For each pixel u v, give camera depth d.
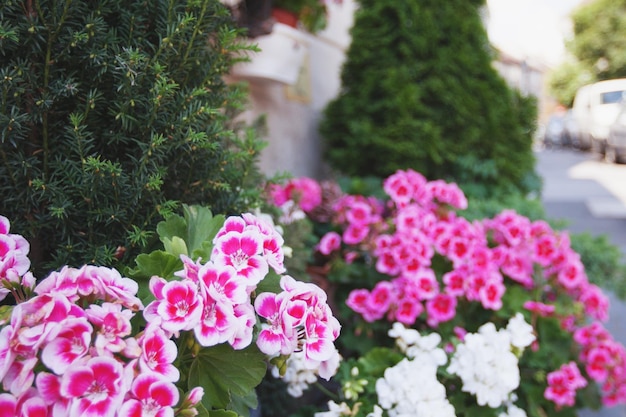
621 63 19.55
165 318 0.83
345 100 3.54
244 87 1.93
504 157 3.48
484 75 3.54
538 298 2.16
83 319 0.76
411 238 2.13
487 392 1.55
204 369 0.95
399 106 3.27
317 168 3.88
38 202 1.07
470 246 2.08
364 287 2.43
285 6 2.68
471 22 3.53
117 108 1.12
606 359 2.00
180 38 1.16
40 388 0.73
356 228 2.41
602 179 10.05
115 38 1.10
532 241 2.21
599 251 2.90
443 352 1.61
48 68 1.05
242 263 0.95
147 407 0.76
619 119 12.23
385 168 3.32
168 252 1.02
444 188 2.41
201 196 1.35
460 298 2.09
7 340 0.75
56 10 1.03
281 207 2.25
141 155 1.16
